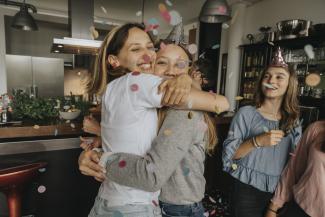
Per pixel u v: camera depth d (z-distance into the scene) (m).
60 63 5.68
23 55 5.93
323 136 1.27
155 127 0.75
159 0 5.12
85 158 0.77
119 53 0.84
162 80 0.70
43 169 1.93
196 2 5.28
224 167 1.47
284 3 4.73
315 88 3.86
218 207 2.60
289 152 1.39
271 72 1.42
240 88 5.35
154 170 0.65
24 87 5.46
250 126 1.45
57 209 2.23
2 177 1.62
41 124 2.21
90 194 2.33
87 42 3.34
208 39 6.31
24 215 2.09
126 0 5.17
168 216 0.85
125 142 0.71
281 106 1.45
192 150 0.83
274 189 1.40
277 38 4.43
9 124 2.19
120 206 0.70
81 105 2.61
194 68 1.07
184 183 0.83
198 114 0.78
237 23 5.38
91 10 3.67
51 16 6.08
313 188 1.25
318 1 4.18
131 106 0.70
